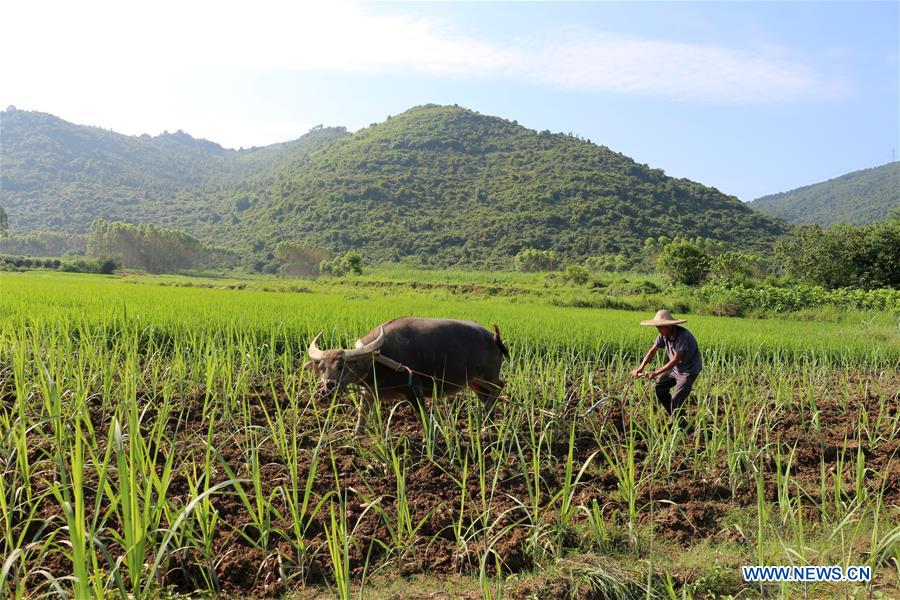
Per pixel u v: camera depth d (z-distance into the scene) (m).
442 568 4.53
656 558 4.73
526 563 4.65
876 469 6.49
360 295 30.30
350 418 7.30
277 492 5.30
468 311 18.14
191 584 4.17
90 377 7.11
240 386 7.83
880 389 9.62
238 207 187.38
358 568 4.46
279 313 13.38
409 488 5.64
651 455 6.16
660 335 7.75
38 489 4.99
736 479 6.02
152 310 13.14
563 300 30.28
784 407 8.59
